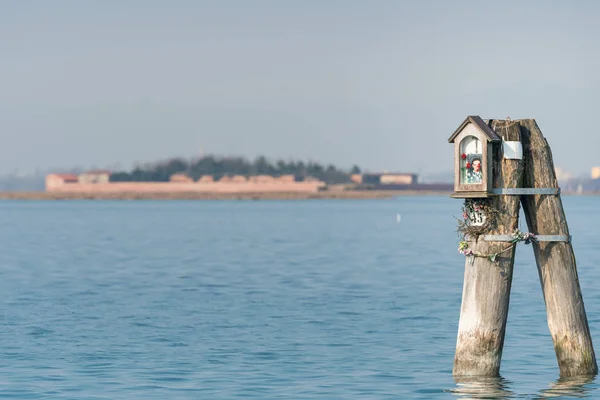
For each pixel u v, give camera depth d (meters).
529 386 63.59
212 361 77.25
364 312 108.44
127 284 146.50
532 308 105.69
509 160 58.16
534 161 58.72
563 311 59.88
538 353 77.69
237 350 82.44
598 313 102.06
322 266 182.38
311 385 67.25
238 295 128.62
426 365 74.31
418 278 154.12
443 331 92.75
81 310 111.94
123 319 103.50
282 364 75.69
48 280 154.25
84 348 83.69
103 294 131.00
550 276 59.56
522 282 137.12
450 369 72.38
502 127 58.50
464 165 58.50
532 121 59.22
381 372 71.69
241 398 63.31
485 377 60.28
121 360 77.69
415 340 87.12
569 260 59.44
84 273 168.50
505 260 58.94
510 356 76.44
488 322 59.78
